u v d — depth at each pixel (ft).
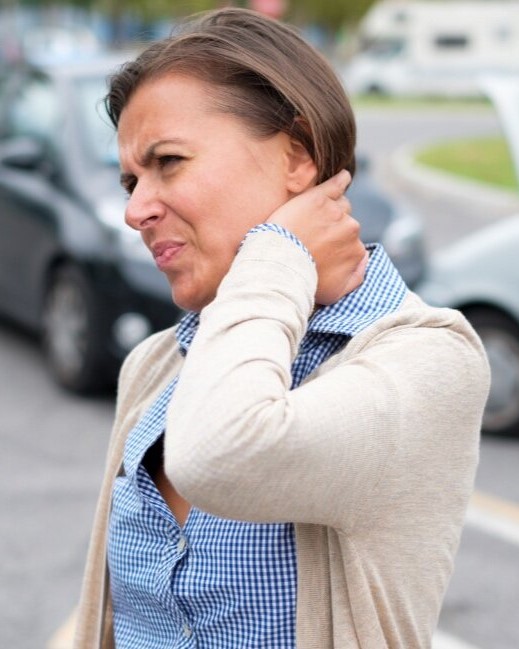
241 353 5.23
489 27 156.76
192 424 5.10
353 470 5.22
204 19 6.17
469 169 70.33
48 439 23.73
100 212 25.30
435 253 48.83
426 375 5.52
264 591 5.61
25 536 18.75
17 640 15.40
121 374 7.03
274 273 5.58
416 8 156.97
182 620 5.83
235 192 5.83
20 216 27.68
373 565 5.55
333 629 5.57
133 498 6.14
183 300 6.04
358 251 5.96
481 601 16.75
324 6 190.19
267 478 5.05
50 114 27.96
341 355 5.76
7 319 33.24
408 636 5.72
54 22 172.35
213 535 5.72
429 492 5.58
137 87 5.92
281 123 5.86
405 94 153.07
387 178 70.64
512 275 23.56
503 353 23.89
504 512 20.18
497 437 24.17
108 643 6.72
